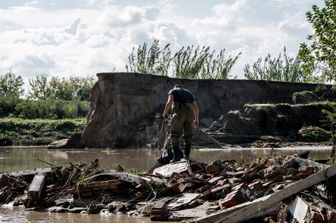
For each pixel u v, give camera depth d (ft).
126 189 47.01
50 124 219.20
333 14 70.64
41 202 46.80
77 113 262.88
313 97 186.80
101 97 169.58
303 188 33.60
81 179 48.83
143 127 164.86
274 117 165.27
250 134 160.56
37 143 197.47
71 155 122.01
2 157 114.83
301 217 31.58
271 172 45.80
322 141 157.38
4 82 356.59
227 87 194.39
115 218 41.24
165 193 45.16
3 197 49.57
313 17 71.36
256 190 41.63
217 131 161.07
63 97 361.92
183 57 218.59
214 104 190.90
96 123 166.20
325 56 71.00
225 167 51.60
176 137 55.98
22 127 215.72
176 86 56.95
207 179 46.80
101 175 48.91
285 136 162.30
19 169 79.56
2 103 263.90
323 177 33.81
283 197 33.45
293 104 177.47
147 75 174.50
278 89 198.59
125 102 168.45
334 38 70.69
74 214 43.52
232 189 41.78
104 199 45.78
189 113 56.18
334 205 34.01
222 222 33.30
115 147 161.27
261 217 33.86
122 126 165.07
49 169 52.44
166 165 53.47
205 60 221.25
